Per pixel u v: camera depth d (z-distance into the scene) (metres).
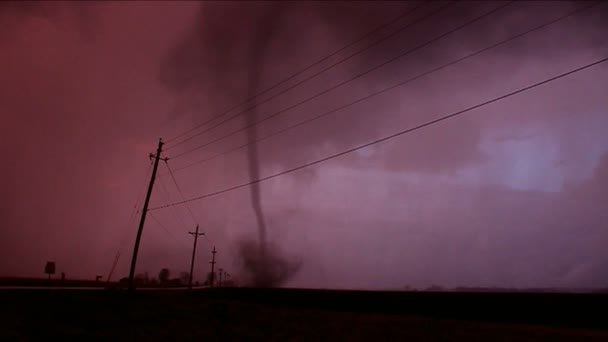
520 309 18.09
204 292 37.84
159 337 14.94
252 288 31.86
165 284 81.56
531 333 14.82
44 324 15.84
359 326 17.38
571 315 16.64
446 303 20.61
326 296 26.45
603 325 15.71
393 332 15.84
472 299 19.83
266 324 18.12
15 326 14.83
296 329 16.89
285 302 28.92
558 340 13.37
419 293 22.03
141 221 31.36
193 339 14.81
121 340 14.05
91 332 15.12
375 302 23.56
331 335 15.49
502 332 15.12
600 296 16.20
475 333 15.19
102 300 25.20
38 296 23.50
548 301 17.50
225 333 16.05
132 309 22.67
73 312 19.55
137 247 30.61
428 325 17.27
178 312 22.45
